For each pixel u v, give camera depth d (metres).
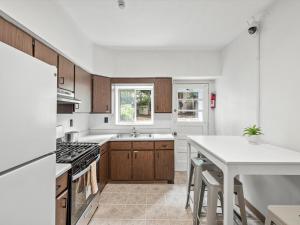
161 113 4.05
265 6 2.24
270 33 2.24
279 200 2.04
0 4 1.33
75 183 1.75
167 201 2.78
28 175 0.95
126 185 3.39
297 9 1.83
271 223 1.26
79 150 2.13
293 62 1.89
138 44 3.50
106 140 3.23
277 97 2.11
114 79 3.90
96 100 3.53
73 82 2.65
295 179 1.83
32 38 1.69
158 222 2.25
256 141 2.18
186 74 3.88
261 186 2.33
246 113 2.78
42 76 1.07
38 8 1.78
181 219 2.31
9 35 1.41
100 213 2.45
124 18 2.53
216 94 4.14
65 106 2.61
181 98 4.29
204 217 2.28
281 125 2.04
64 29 2.33
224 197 1.43
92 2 2.16
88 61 3.20
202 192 2.12
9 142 0.83
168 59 3.88
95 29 2.85
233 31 2.92
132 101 4.18
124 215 2.40
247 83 2.76
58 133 2.67
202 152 2.09
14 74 0.86
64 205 1.55
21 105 0.90
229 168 1.40
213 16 2.48
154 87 3.90
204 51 3.87
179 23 2.67
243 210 1.73
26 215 0.94
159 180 3.51
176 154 4.27
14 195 0.86
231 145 2.03
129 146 3.48
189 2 2.16
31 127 0.98
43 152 1.08
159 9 2.31
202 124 4.26
